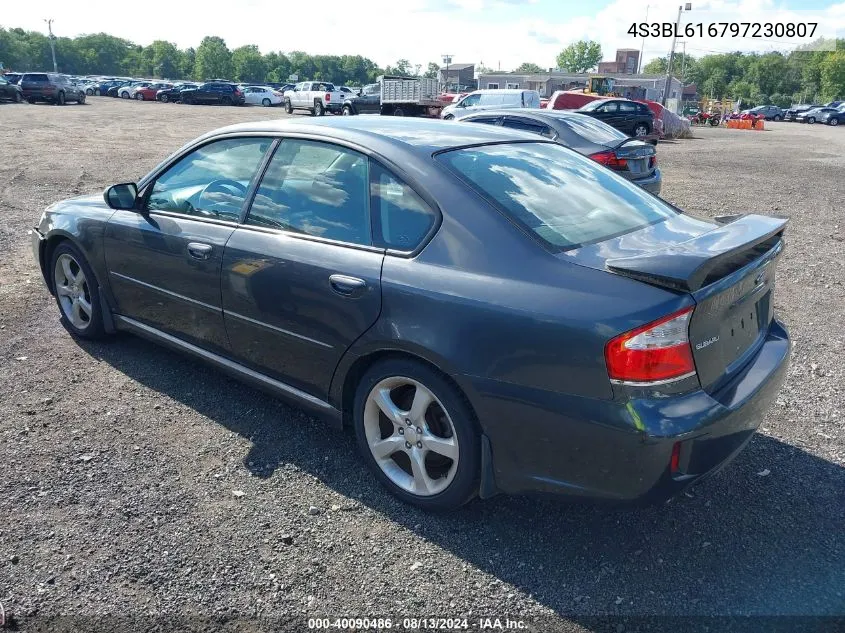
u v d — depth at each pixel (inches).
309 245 129.9
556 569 108.9
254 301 137.9
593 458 100.3
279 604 100.6
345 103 1349.7
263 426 149.9
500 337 104.3
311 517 120.2
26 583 102.9
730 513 122.8
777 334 128.8
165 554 109.7
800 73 4328.3
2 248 292.4
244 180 147.1
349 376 127.3
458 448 113.6
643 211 133.3
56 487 125.9
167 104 1809.8
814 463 138.7
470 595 103.3
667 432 95.0
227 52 5570.9
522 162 134.9
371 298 118.3
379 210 124.0
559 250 108.6
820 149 936.9
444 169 121.5
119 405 157.4
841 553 112.6
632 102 1073.5
